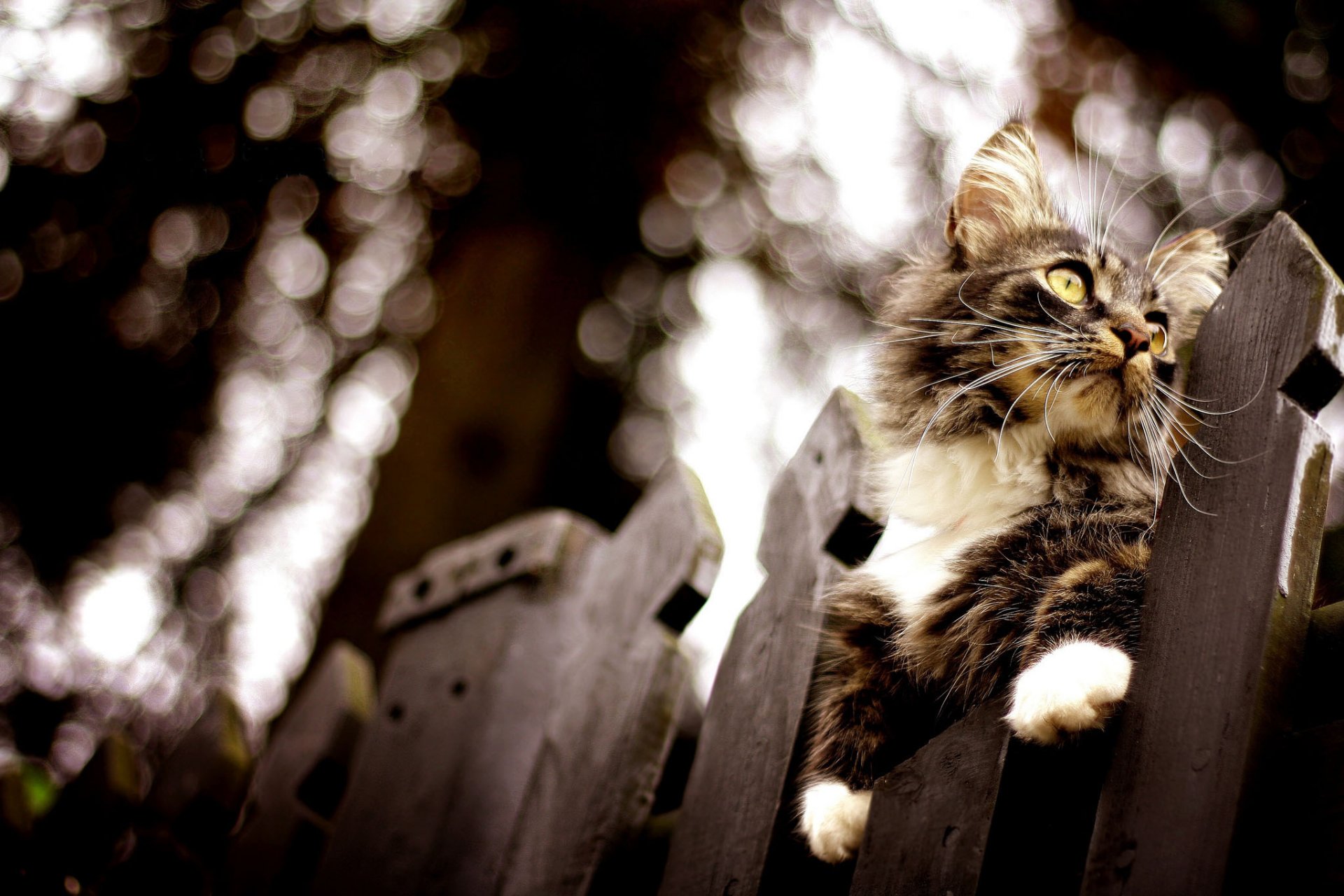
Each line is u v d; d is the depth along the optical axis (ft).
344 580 5.51
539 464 6.16
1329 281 2.16
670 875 2.55
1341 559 2.81
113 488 6.11
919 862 2.22
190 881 3.16
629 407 7.38
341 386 6.70
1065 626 2.41
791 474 2.69
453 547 3.18
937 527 2.86
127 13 5.94
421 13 6.46
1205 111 5.95
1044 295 2.88
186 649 6.03
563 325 6.66
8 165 5.84
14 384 5.95
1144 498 2.74
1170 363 2.93
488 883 2.79
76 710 5.78
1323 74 5.65
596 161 7.04
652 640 2.69
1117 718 2.17
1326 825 2.00
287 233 6.49
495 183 6.84
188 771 3.23
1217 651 2.09
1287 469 2.11
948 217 3.10
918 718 2.65
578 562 2.97
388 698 3.10
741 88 7.18
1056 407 2.78
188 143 6.03
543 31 6.68
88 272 6.04
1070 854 2.22
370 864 2.93
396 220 6.81
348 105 6.52
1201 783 2.05
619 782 2.63
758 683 2.59
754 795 2.51
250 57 6.22
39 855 3.26
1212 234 3.25
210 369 6.39
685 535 2.72
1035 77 6.42
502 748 2.89
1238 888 1.99
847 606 2.64
